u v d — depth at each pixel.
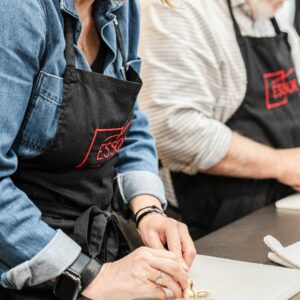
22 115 0.95
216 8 1.69
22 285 0.98
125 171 1.28
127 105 1.11
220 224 1.77
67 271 0.97
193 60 1.63
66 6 1.02
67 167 1.06
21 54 0.92
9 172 0.95
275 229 1.38
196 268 1.12
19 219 0.94
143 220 1.19
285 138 1.79
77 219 1.08
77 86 1.03
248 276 1.06
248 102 1.73
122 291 0.96
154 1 1.63
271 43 1.76
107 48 1.18
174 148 1.67
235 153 1.68
